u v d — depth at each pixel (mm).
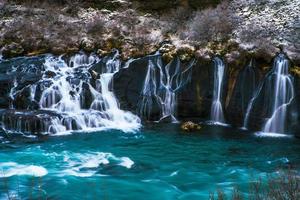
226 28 15688
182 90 14875
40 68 15477
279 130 13648
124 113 14672
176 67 14992
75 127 13367
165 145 12141
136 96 15055
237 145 12281
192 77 14789
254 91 14086
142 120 14836
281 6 16562
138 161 10867
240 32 15484
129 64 15188
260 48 14195
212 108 14750
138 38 16391
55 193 8898
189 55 14977
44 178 9648
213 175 10062
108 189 9180
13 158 10812
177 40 16094
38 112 13609
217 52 14828
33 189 9031
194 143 12391
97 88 15023
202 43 15391
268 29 15469
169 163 10781
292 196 6098
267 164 10773
